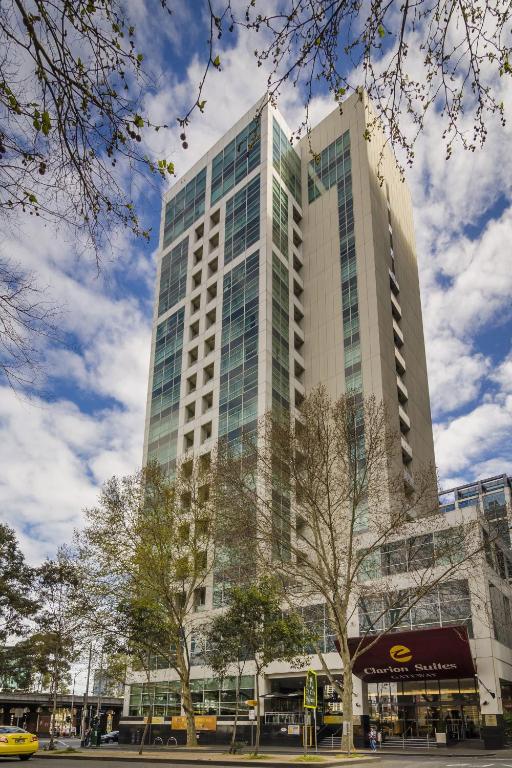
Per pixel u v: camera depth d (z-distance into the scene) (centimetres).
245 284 6238
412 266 7319
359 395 5503
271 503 3062
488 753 2789
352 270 6175
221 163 7419
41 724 8669
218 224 7081
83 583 3103
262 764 1833
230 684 4459
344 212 6531
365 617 3731
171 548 3238
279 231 6481
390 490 2683
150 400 6881
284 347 5916
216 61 473
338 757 2053
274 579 2719
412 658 3441
